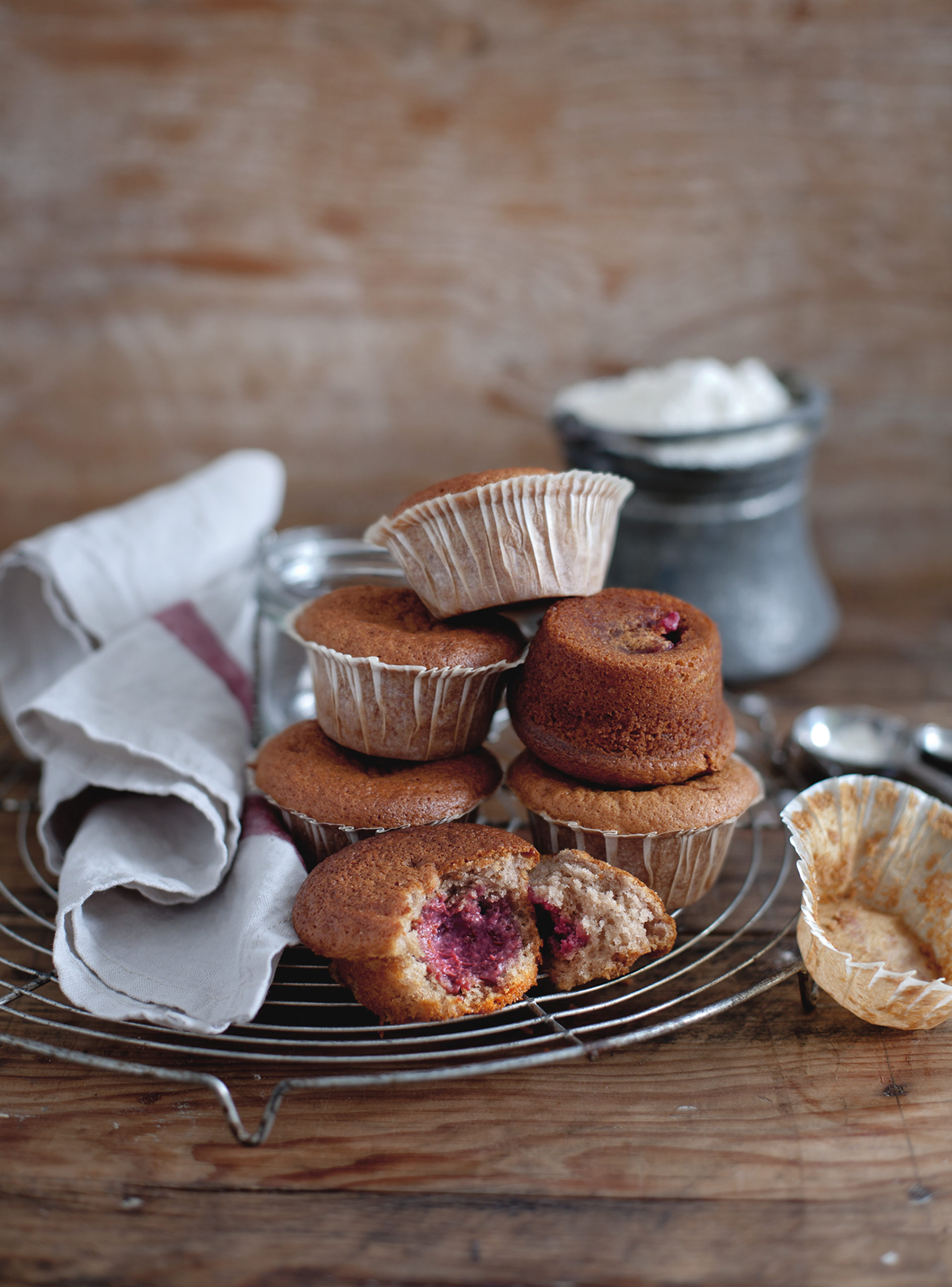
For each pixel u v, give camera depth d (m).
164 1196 0.47
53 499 0.84
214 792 0.54
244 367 0.81
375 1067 0.50
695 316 0.80
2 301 0.80
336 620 0.54
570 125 0.77
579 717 0.52
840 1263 0.45
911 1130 0.48
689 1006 0.52
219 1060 0.51
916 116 0.77
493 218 0.79
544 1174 0.47
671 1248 0.46
